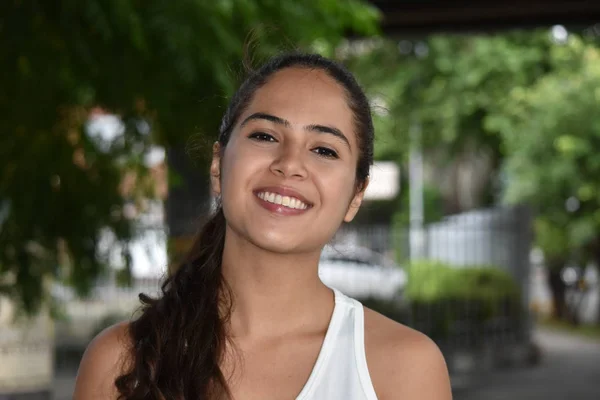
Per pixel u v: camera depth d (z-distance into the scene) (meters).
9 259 5.90
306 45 5.60
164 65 5.08
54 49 5.07
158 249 6.16
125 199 6.18
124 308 11.33
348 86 2.12
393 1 9.30
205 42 4.96
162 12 4.88
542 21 9.72
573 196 17.28
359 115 2.12
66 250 6.00
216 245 2.22
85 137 5.82
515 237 13.99
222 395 2.05
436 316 12.62
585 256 18.12
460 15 9.60
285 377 2.05
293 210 2.01
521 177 17.25
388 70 18.52
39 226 5.85
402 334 2.09
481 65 18.39
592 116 16.80
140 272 7.46
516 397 11.12
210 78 5.11
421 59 18.98
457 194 24.66
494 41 18.20
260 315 2.10
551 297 19.41
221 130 2.20
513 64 18.14
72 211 5.93
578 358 14.38
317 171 2.02
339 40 6.18
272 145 2.03
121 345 2.14
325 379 2.04
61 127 5.73
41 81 5.16
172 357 2.07
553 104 16.95
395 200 21.27
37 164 5.74
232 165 2.04
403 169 22.23
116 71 5.18
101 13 4.75
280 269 2.07
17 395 9.61
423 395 2.04
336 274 12.99
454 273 13.09
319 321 2.12
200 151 2.78
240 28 5.35
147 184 6.19
